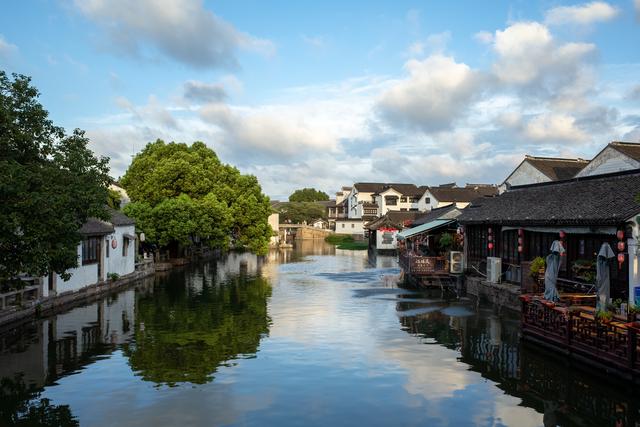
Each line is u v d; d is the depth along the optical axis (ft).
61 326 75.10
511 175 178.91
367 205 355.97
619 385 46.91
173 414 42.70
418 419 41.93
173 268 163.53
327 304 94.68
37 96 68.49
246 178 203.51
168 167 163.63
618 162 118.21
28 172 62.28
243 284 124.36
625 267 62.39
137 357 58.95
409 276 130.62
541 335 59.36
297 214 419.74
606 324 48.65
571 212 72.38
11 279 70.95
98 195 73.46
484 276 105.70
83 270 100.83
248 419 41.81
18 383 50.08
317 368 54.75
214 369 54.44
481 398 46.37
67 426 40.42
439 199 309.83
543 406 44.60
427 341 65.98
